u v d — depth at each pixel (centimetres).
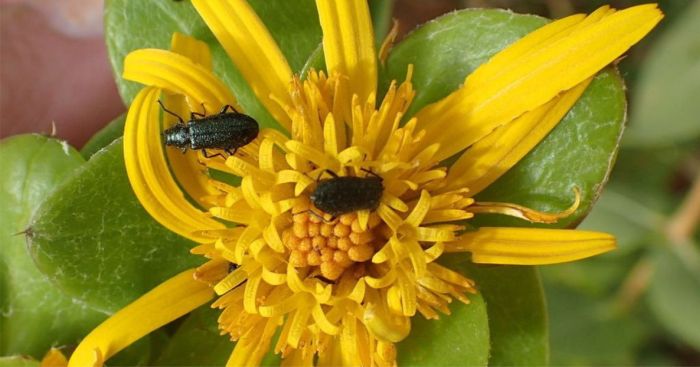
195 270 9
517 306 9
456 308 9
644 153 15
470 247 9
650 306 15
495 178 9
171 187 9
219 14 9
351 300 8
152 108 9
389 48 9
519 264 9
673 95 14
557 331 15
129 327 9
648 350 16
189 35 10
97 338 9
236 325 8
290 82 9
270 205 8
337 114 9
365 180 8
